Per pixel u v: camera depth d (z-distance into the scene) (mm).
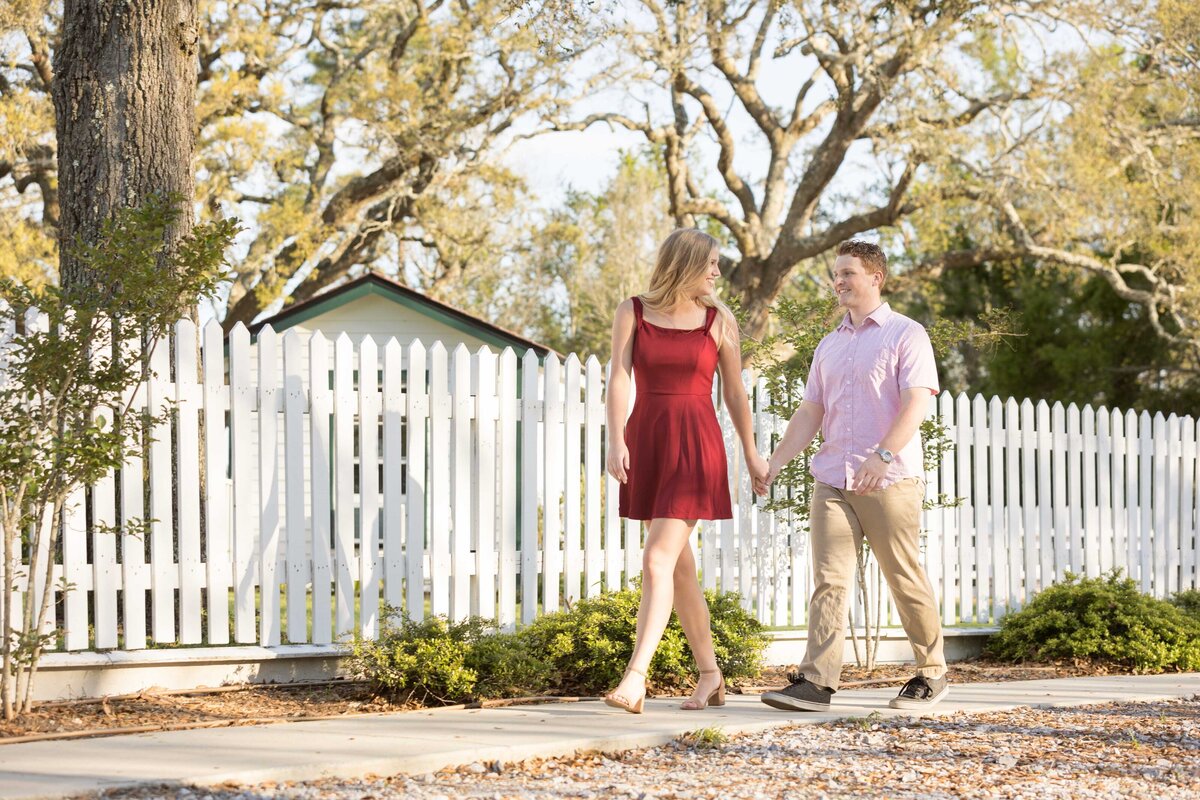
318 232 19734
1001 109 19188
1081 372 21781
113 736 4523
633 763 4234
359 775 3920
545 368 6715
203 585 5840
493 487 6480
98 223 6832
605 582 6859
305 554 6020
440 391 6352
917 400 5043
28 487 4816
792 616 7539
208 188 17750
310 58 21828
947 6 17125
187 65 7125
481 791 3736
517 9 12281
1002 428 8438
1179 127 19172
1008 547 8422
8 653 4828
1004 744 4629
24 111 16438
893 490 5105
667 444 4914
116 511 6223
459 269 24344
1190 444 9477
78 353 4801
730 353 5172
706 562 7230
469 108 20062
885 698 5684
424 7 19984
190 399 5809
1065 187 19062
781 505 7113
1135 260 21781
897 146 18453
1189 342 20406
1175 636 7555
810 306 7367
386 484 6242
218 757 4012
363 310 15086
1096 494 8984
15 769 3812
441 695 5527
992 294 24297
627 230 30016
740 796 3711
